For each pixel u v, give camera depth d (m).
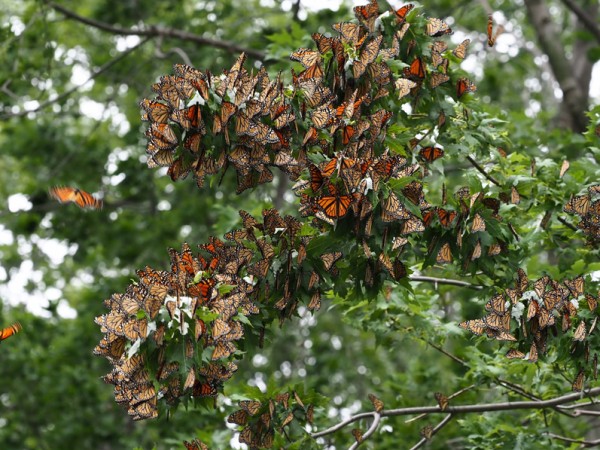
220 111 5.31
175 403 5.37
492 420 8.27
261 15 14.02
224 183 14.52
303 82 5.80
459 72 6.89
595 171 7.58
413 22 6.49
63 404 15.27
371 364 16.28
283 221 5.93
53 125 15.58
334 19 13.11
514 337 5.81
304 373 16.23
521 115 10.47
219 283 5.33
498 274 6.69
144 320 4.89
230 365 5.25
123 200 16.16
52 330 16.48
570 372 7.48
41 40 12.61
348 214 5.48
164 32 12.44
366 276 5.88
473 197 6.03
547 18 14.18
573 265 7.06
